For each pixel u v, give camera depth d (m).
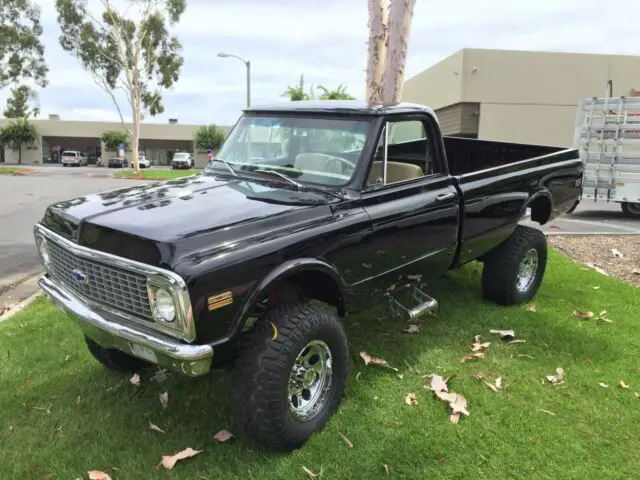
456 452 3.12
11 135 60.94
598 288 6.10
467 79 23.94
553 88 24.22
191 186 3.72
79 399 3.71
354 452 3.10
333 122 3.86
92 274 3.01
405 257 3.91
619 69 24.27
